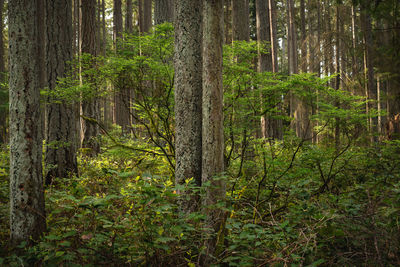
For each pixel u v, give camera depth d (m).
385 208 3.50
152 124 5.59
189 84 4.27
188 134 4.24
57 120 6.89
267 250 3.17
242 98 5.11
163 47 4.99
